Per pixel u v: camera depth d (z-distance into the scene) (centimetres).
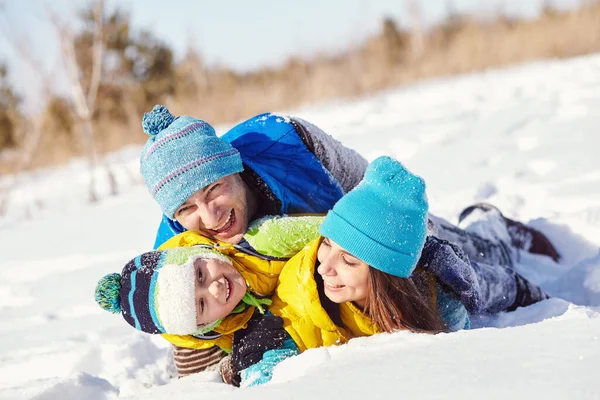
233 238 247
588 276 291
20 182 1147
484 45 1930
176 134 245
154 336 305
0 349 315
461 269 229
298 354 217
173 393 201
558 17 2034
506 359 160
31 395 231
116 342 296
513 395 142
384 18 2414
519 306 274
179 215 248
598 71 1108
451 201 447
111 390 251
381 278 214
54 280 452
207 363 241
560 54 1833
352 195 215
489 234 322
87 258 497
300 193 277
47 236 634
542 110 795
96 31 850
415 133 784
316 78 1888
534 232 346
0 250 595
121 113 1529
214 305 219
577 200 414
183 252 224
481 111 889
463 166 559
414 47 2259
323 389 165
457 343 178
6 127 1369
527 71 1455
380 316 215
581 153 534
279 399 165
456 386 151
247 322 231
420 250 215
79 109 852
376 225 209
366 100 1521
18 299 414
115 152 1370
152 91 1647
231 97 1711
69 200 891
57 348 301
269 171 271
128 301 219
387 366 171
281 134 281
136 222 624
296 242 241
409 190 212
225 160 246
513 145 622
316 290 220
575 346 159
